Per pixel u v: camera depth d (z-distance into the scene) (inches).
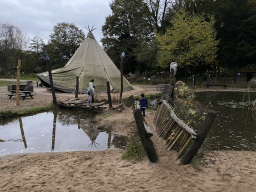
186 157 140.3
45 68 2208.4
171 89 289.9
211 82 927.7
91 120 316.5
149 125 259.8
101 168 145.5
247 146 198.1
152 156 143.9
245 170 136.7
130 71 1643.7
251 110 385.7
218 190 110.0
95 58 721.6
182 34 879.7
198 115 328.2
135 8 1291.8
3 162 160.7
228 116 332.2
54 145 210.4
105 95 589.3
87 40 753.0
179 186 114.2
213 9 1143.0
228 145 200.4
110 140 226.4
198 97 573.6
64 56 2014.0
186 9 1177.4
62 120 319.0
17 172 140.1
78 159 165.6
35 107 404.2
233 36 1145.4
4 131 257.9
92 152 185.6
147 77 1342.3
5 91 658.8
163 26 1267.2
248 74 1130.0
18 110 366.6
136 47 1403.8
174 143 163.0
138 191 110.6
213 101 496.4
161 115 230.5
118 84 711.7
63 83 646.5
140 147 167.9
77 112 381.1
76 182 123.6
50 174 135.9
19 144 212.4
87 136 240.7
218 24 1149.1
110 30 1539.1
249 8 1161.4
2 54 1989.4
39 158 168.9
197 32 880.9
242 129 259.0
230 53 1125.7
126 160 159.9
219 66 1191.6
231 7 1121.4
